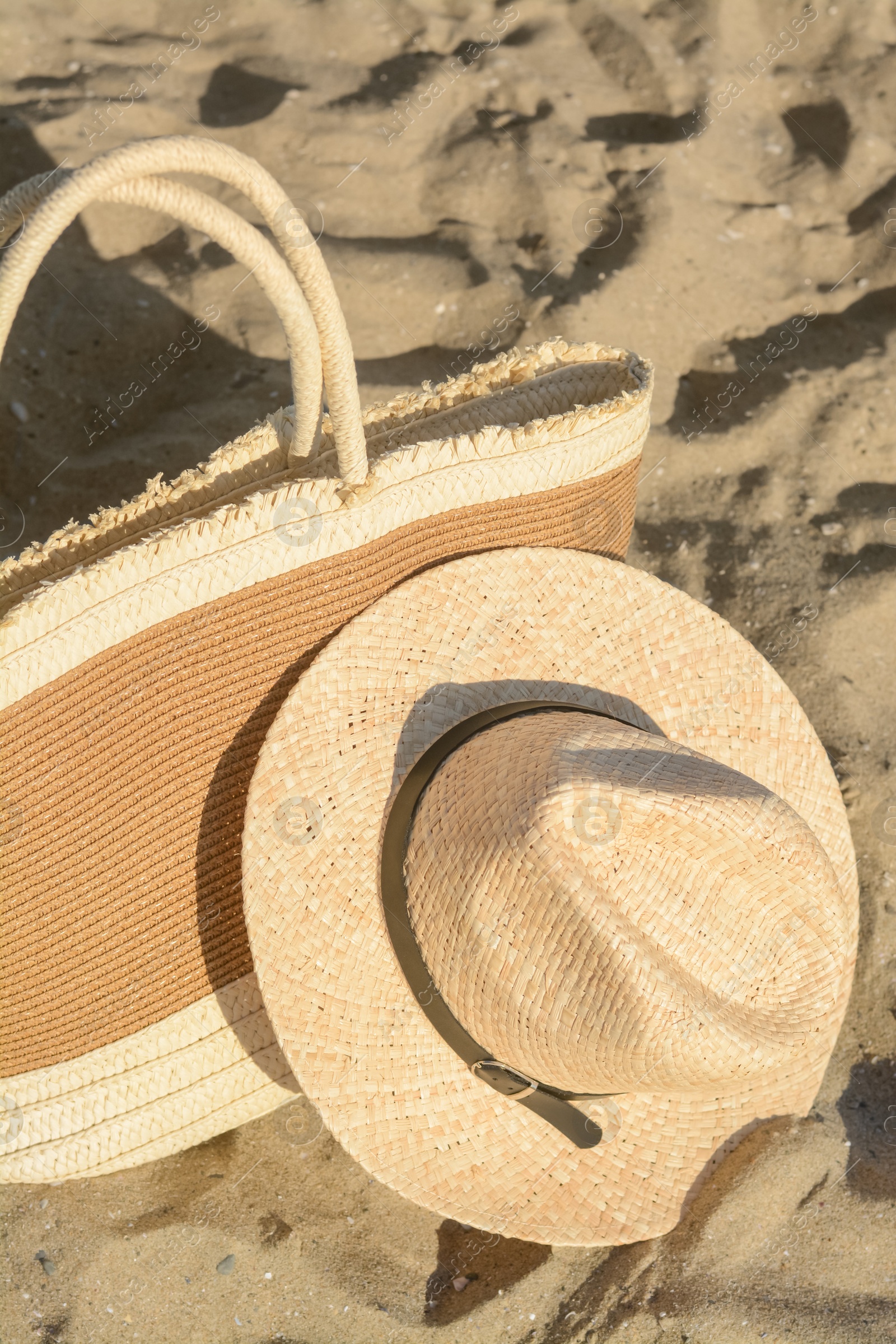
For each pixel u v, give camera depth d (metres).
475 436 1.95
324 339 1.65
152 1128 1.93
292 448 1.92
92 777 1.78
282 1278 1.91
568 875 1.59
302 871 1.77
